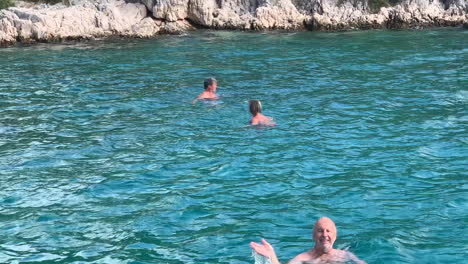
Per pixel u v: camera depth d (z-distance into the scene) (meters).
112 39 28.56
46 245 8.45
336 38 27.77
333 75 19.92
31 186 10.76
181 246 8.27
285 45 26.19
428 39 26.89
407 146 12.51
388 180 10.64
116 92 18.16
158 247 8.27
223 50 25.30
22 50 26.20
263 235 8.52
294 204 9.64
